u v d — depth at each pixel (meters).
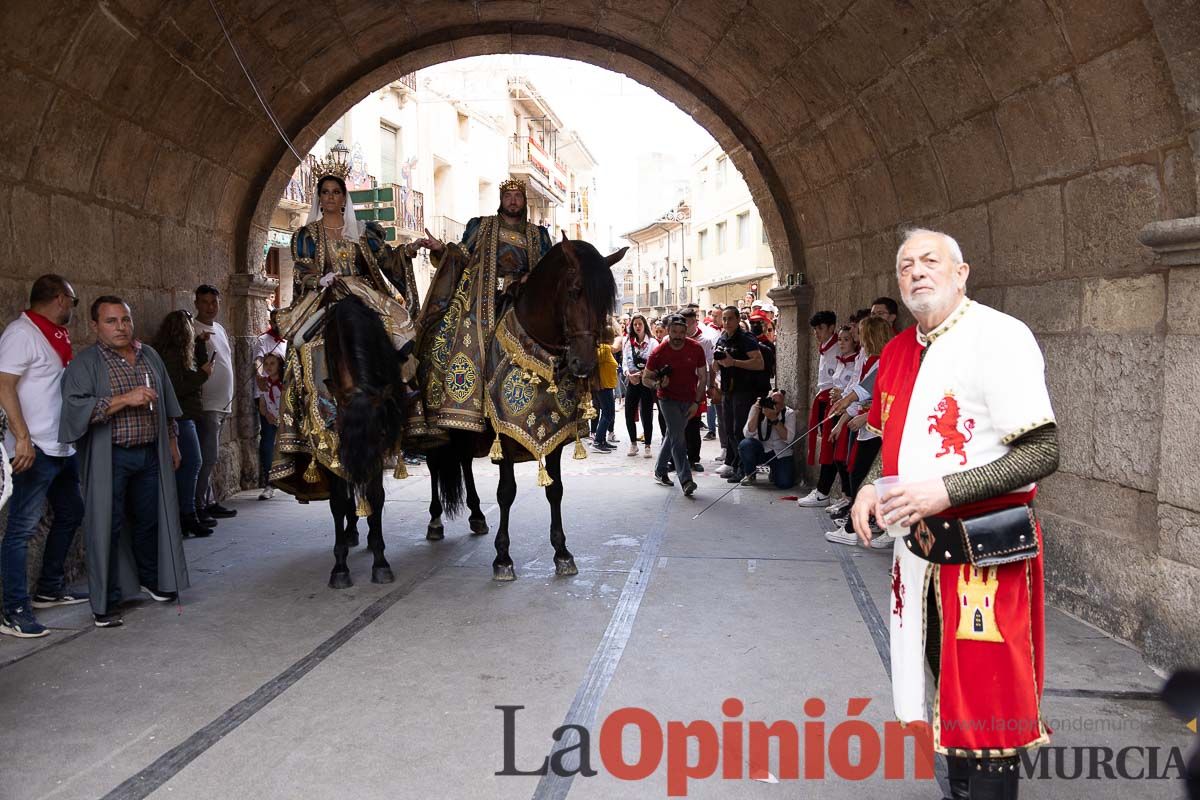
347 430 4.61
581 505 8.02
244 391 8.57
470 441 6.03
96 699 3.75
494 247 5.44
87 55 5.34
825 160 7.76
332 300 5.23
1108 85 4.21
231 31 6.44
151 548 5.07
